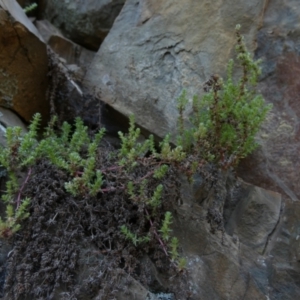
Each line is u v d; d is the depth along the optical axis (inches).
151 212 70.6
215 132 77.9
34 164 71.5
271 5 106.4
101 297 61.9
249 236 82.4
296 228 81.4
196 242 75.2
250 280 74.3
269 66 100.9
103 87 102.2
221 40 98.0
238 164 92.0
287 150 94.3
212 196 80.9
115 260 66.1
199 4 101.7
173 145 91.9
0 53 85.0
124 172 70.0
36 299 62.8
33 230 66.2
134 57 102.6
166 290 68.8
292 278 76.7
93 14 128.6
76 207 68.7
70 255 64.9
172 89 96.9
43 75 92.9
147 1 108.1
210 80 78.1
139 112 97.0
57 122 92.4
